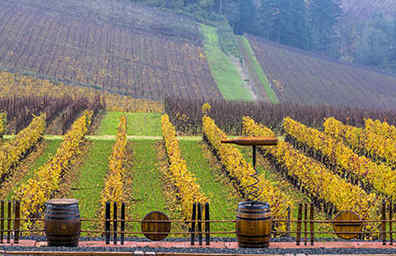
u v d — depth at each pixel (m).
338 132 54.03
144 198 33.59
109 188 29.44
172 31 149.38
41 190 28.53
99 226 27.61
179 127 57.00
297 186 37.22
